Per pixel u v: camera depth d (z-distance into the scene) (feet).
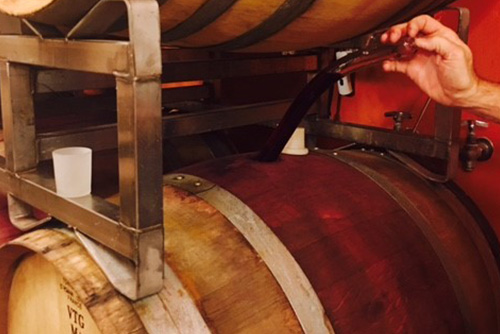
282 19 3.32
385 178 4.43
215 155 6.27
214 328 2.78
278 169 4.06
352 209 3.88
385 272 3.62
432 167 5.48
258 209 3.50
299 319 3.08
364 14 3.51
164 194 3.55
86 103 5.61
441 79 3.64
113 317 2.53
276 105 5.46
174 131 4.61
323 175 4.14
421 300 3.73
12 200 3.58
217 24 3.31
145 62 2.35
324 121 5.88
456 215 4.57
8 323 3.77
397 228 3.96
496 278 4.66
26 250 3.21
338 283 3.34
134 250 2.53
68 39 2.71
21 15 2.77
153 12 2.34
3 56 3.28
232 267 3.05
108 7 2.52
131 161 2.45
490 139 5.17
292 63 5.78
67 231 3.02
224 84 7.30
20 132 3.40
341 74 4.00
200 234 3.18
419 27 3.50
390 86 5.90
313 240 3.45
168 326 2.62
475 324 4.16
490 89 3.58
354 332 3.26
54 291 3.20
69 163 2.94
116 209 2.79
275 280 3.13
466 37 4.63
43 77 4.22
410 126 5.79
